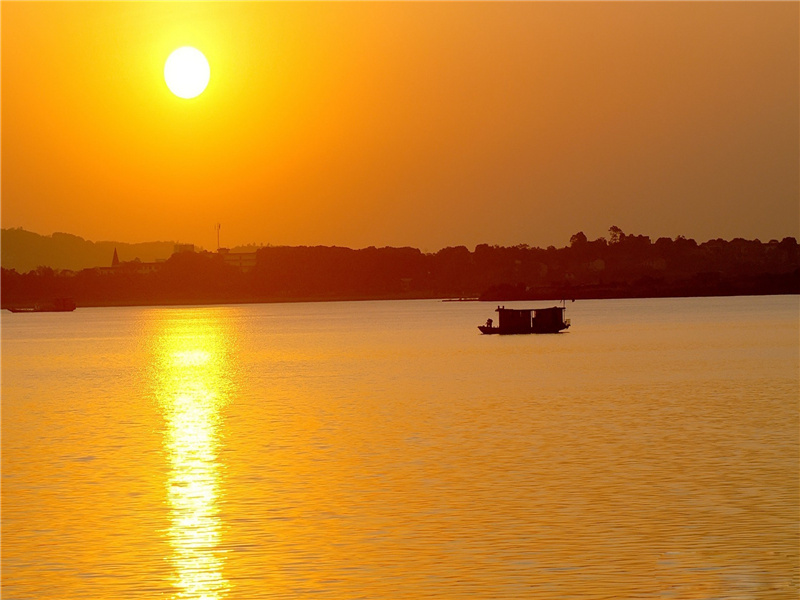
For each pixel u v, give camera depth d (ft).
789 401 505.66
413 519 261.65
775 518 256.93
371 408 514.27
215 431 438.40
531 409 491.72
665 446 365.20
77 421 492.54
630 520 257.14
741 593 203.41
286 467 338.54
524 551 232.12
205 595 207.00
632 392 566.77
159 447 392.68
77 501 290.15
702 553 228.84
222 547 239.50
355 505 278.26
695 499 278.05
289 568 222.89
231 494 296.10
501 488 296.30
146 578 217.77
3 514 274.36
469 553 231.50
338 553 233.14
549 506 272.92
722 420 434.30
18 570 223.92
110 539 247.91
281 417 485.56
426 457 352.28
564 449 362.94
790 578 211.61
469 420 452.35
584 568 219.41
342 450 372.58
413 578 214.90
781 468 319.27
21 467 349.61
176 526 259.39
